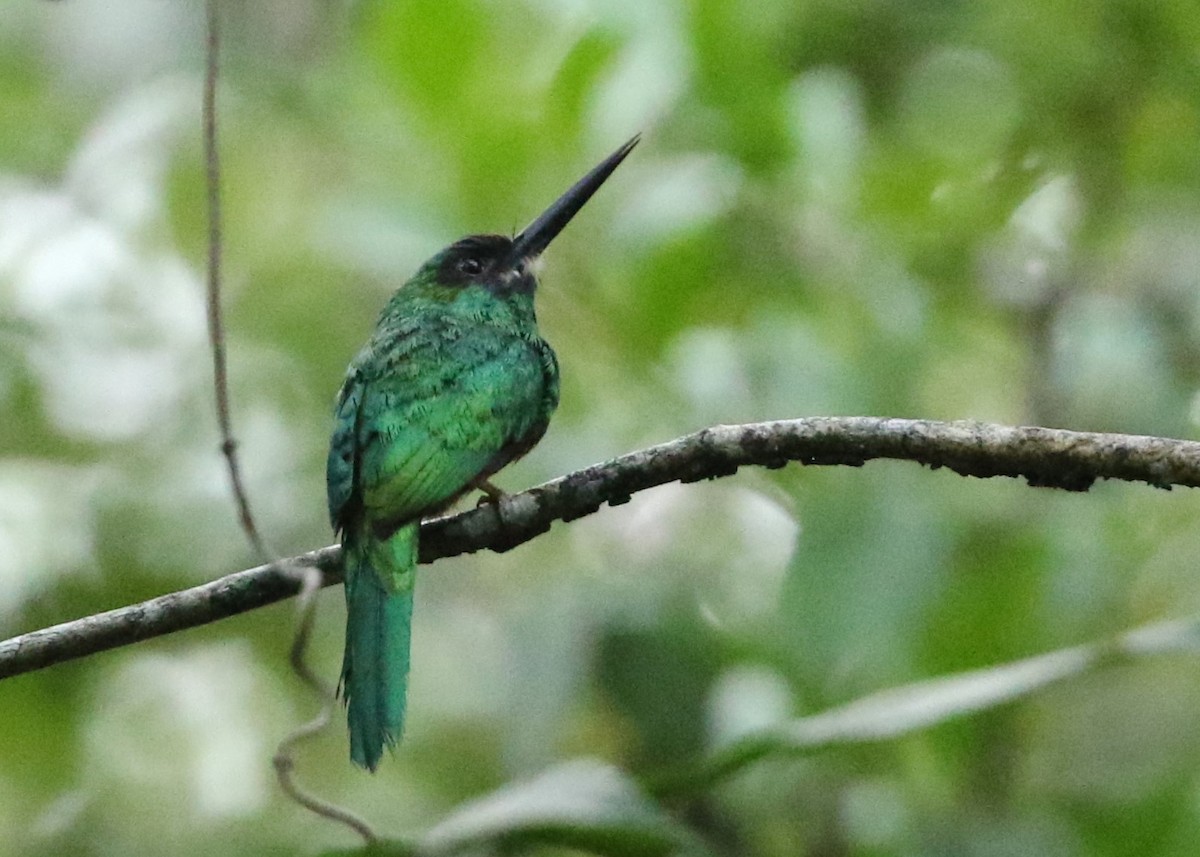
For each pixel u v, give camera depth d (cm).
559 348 888
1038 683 614
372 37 943
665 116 880
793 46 927
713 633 864
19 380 1017
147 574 973
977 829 757
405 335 691
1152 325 872
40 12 1216
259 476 983
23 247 1055
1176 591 861
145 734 997
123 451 1004
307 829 952
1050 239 942
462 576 1012
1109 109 901
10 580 957
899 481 805
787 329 836
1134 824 738
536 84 905
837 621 779
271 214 1057
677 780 623
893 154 923
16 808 966
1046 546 808
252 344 1007
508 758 827
